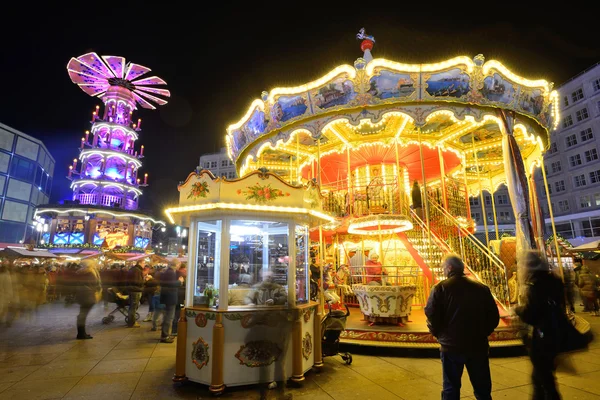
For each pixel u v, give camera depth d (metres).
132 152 45.47
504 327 6.81
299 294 5.90
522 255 3.71
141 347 7.59
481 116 8.67
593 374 5.33
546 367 3.28
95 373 5.71
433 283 7.91
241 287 5.61
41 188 48.47
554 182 42.03
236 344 4.98
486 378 3.42
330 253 12.16
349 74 8.55
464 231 10.84
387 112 8.64
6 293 10.55
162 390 4.94
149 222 43.28
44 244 36.09
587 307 12.47
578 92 39.94
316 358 5.68
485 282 9.15
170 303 8.19
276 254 5.83
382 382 5.15
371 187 13.27
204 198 5.47
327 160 14.51
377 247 11.69
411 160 14.58
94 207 37.97
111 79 43.66
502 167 16.14
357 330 7.06
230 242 5.61
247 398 4.65
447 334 3.53
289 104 9.28
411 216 12.38
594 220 37.81
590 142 38.53
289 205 5.66
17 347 7.60
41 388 5.00
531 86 8.99
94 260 9.02
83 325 8.57
